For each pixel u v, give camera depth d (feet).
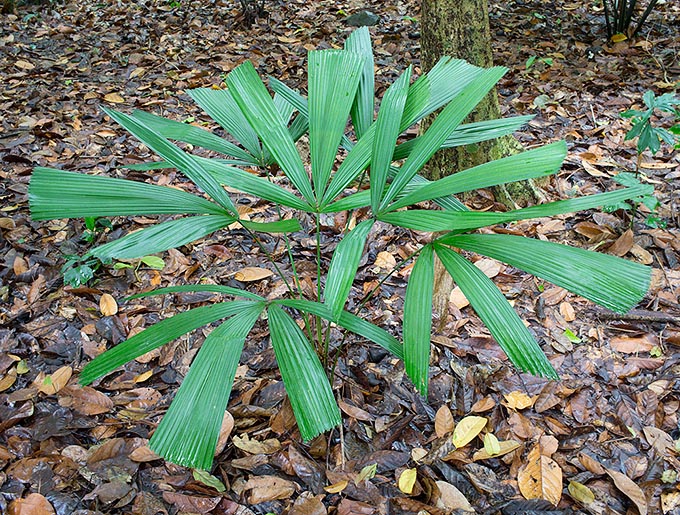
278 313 2.71
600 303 2.37
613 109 7.45
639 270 2.43
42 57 9.49
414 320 2.54
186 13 11.40
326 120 3.13
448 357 4.15
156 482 3.31
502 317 2.50
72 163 6.49
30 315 4.54
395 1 11.82
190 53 9.70
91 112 7.72
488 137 3.23
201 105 3.69
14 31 10.55
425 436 3.63
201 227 2.72
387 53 9.43
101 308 4.57
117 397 3.86
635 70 8.48
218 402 2.30
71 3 12.10
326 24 10.80
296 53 9.65
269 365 4.08
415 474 3.32
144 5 11.90
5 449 3.44
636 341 4.24
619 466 3.42
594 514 3.13
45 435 3.54
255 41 10.19
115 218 5.68
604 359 4.13
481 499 3.24
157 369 4.11
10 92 8.14
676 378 3.95
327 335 3.55
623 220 5.44
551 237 5.31
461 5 5.31
